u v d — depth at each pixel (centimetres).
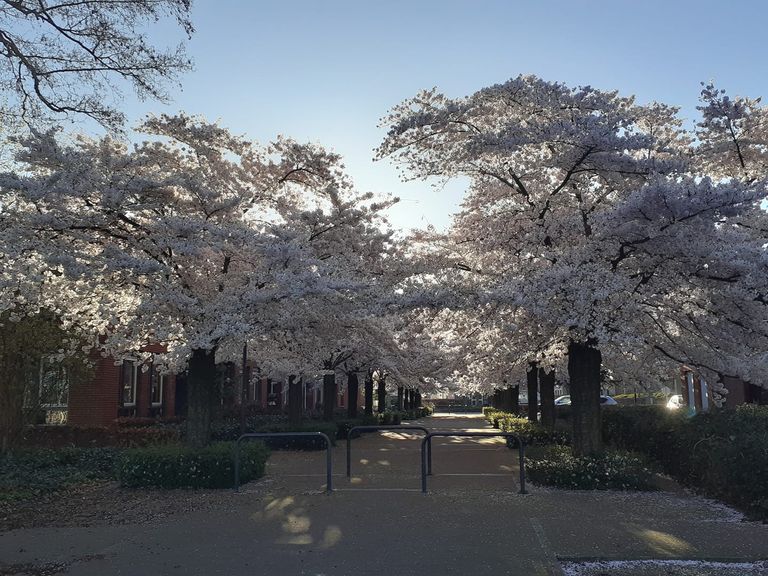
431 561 575
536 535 660
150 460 988
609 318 916
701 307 1012
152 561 588
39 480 1019
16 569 568
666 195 820
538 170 1095
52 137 905
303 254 966
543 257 1011
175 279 1003
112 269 894
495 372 1399
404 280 1073
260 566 569
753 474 725
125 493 950
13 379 1250
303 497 898
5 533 703
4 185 828
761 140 1119
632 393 3856
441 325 1205
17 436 1275
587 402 1044
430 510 797
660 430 1091
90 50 1005
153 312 966
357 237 1158
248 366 2952
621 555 582
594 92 990
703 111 1102
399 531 688
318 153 1130
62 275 948
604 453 1016
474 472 1165
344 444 1856
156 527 724
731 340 1003
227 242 977
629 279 941
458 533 675
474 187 1207
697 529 678
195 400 1063
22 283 917
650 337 1088
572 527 694
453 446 1736
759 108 1155
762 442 734
